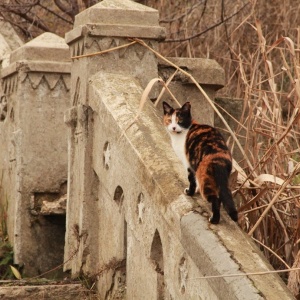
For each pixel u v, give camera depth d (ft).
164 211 28.99
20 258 44.47
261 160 33.27
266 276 23.65
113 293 35.53
